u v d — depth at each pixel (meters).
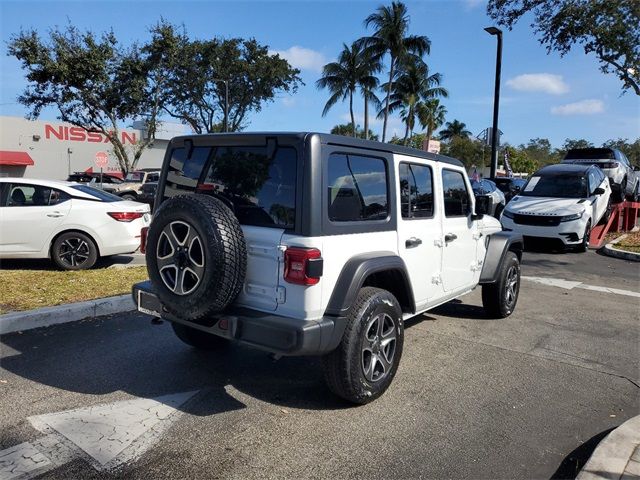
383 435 3.59
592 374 4.82
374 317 3.85
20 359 4.80
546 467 3.27
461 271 5.57
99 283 7.33
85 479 3.02
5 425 3.61
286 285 3.55
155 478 3.04
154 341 5.36
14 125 42.91
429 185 4.87
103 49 32.19
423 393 4.29
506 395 4.30
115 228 8.48
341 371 3.74
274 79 40.16
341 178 3.75
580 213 12.33
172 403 4.00
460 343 5.59
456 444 3.50
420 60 37.72
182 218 3.57
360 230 3.89
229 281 3.52
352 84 37.94
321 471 3.14
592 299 7.86
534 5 12.99
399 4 35.50
